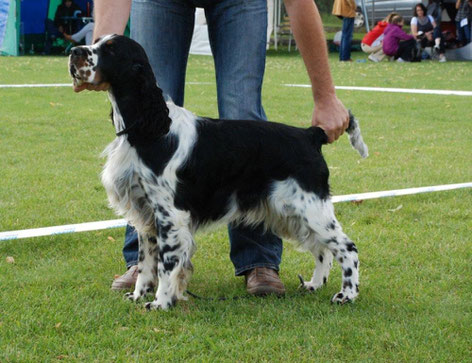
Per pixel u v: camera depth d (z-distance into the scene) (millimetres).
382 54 27047
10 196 6902
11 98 14070
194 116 4242
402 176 8062
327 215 4289
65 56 28938
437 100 14891
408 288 4629
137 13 4688
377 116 12734
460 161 8914
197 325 3967
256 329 3928
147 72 4004
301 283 4789
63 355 3561
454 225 6125
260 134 4227
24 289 4488
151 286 4480
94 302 4309
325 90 4438
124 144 4090
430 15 27188
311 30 4312
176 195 4098
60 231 5441
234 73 4648
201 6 4672
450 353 3648
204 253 5453
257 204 4266
